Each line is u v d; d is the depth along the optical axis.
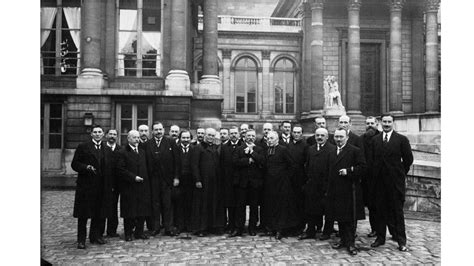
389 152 9.56
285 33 43.09
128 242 10.30
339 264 8.46
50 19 21.95
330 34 41.19
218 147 11.70
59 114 21.25
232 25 42.75
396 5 38.31
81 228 9.70
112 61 21.94
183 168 10.99
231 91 42.44
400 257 8.94
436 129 20.56
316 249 9.56
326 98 34.91
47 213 13.98
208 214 10.91
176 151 11.16
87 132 20.86
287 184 10.63
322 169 10.23
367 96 42.38
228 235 11.01
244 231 11.50
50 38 21.92
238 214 10.89
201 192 10.86
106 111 21.02
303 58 42.19
